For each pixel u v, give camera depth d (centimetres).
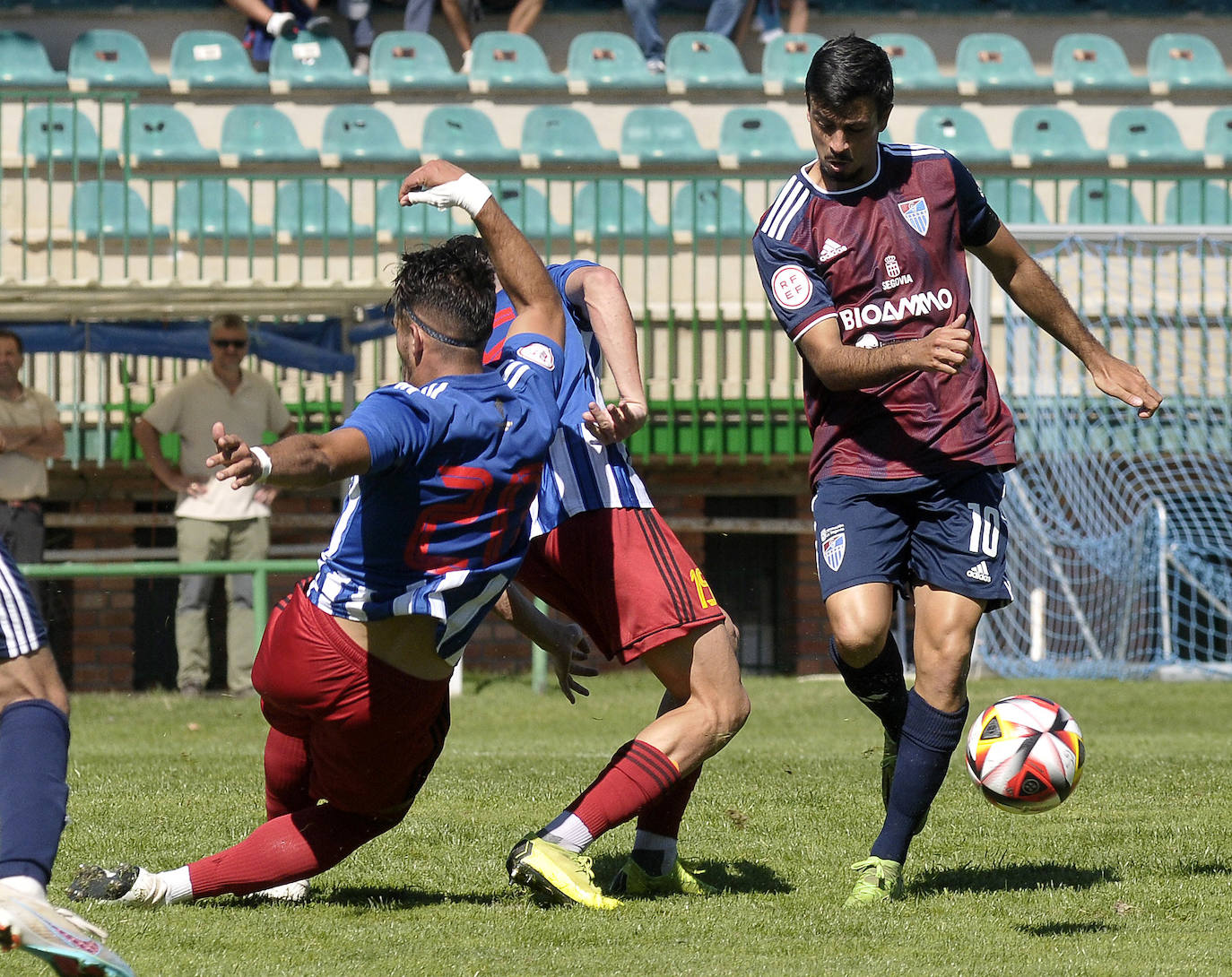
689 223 5688
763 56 6375
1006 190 5238
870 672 1588
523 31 6225
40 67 5847
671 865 1523
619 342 1489
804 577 5247
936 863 1670
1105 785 2192
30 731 1054
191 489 4028
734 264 5453
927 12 6462
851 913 1403
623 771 1442
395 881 1556
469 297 1290
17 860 999
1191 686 4381
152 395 4931
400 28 6350
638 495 1484
